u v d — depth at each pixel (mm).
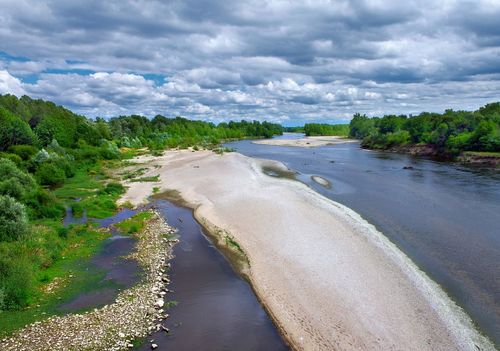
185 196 50781
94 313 21969
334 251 29656
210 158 91812
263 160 90562
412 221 37562
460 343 18984
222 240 33906
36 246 29406
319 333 19953
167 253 31406
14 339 19500
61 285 25578
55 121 94812
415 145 115250
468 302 22641
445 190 51938
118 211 44750
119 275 27234
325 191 52062
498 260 28312
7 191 41562
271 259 29000
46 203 43094
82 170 72875
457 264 27672
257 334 20359
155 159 92438
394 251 29656
